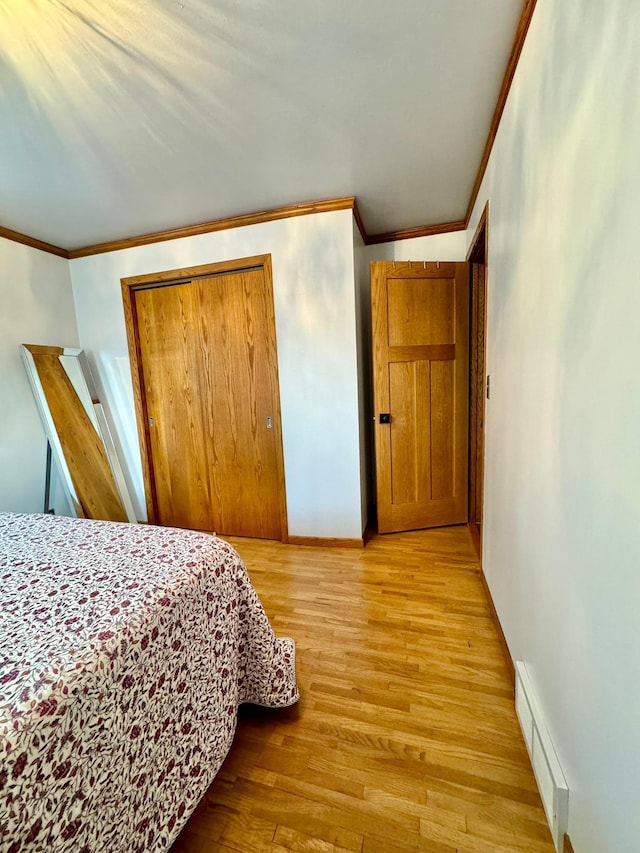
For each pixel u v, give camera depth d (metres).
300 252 2.42
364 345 2.91
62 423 2.65
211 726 1.00
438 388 2.72
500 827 0.94
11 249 2.49
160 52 1.20
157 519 3.11
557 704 0.92
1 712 0.58
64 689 0.64
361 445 2.64
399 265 2.57
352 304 2.39
